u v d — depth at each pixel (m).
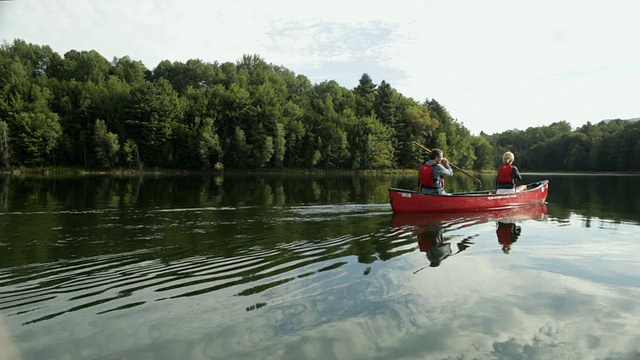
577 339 2.78
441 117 76.88
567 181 31.16
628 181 31.00
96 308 3.27
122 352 2.56
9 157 41.12
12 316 3.09
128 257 4.89
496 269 4.41
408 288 3.77
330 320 3.06
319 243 5.73
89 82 53.03
